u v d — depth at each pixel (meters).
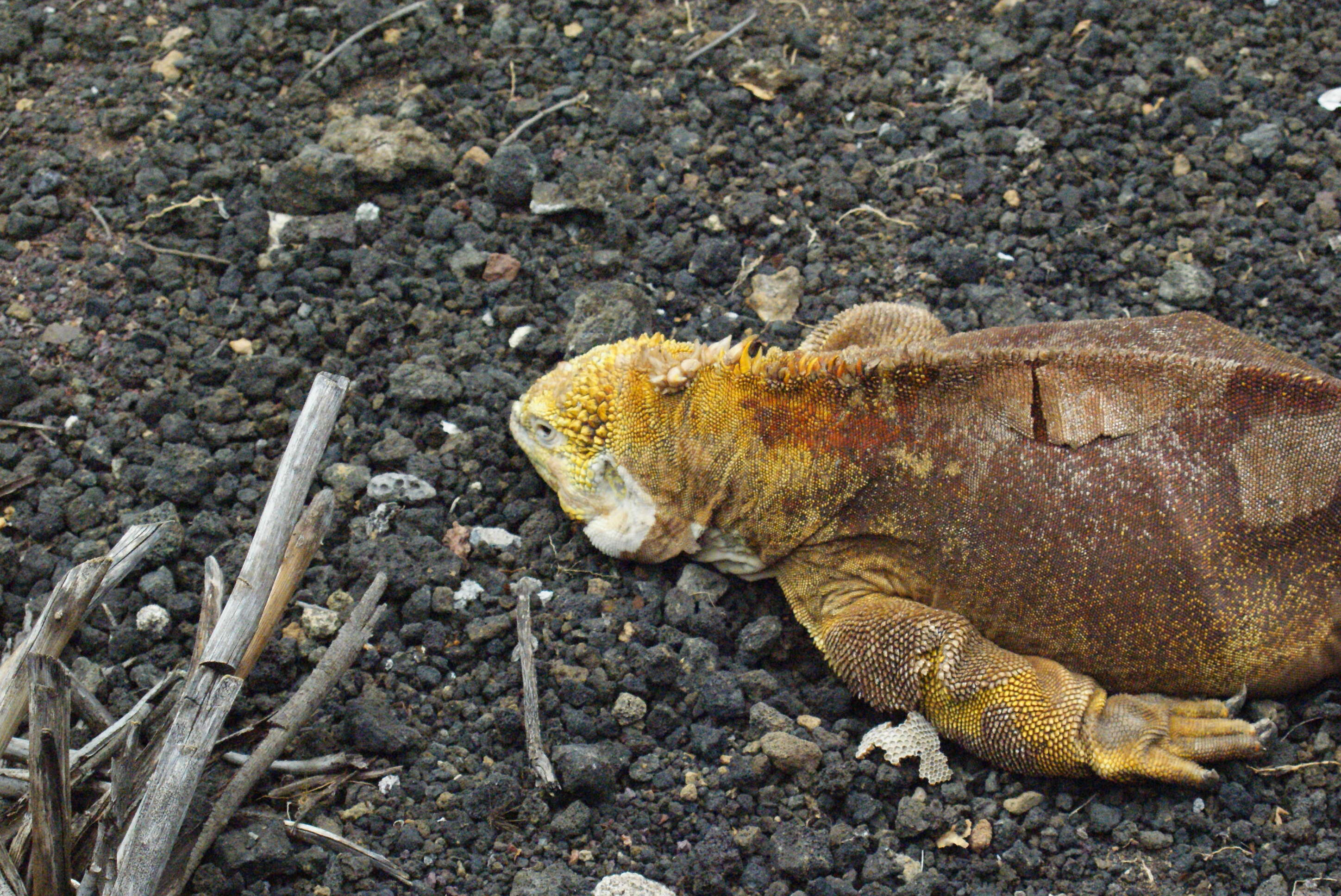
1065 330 2.73
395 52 3.02
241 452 2.77
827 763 2.63
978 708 2.62
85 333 2.83
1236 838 2.59
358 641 2.60
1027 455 2.63
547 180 2.94
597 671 2.66
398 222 2.91
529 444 2.74
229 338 2.83
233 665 2.54
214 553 2.71
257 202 2.91
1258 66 3.03
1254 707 2.63
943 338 2.77
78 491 2.75
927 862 2.60
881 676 2.64
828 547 2.68
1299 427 2.61
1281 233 2.92
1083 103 3.01
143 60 3.01
